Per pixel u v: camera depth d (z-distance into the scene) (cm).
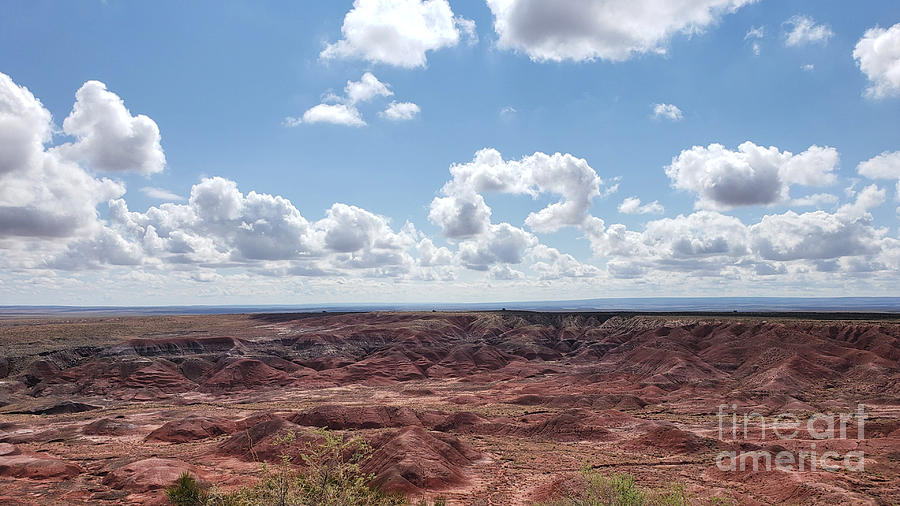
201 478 5088
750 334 13888
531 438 7681
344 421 8200
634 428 7619
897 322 12875
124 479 5016
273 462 5931
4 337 13662
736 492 4766
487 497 4750
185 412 9631
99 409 10438
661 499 2438
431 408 9481
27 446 6956
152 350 13775
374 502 2172
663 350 13688
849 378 10906
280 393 12369
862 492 4450
